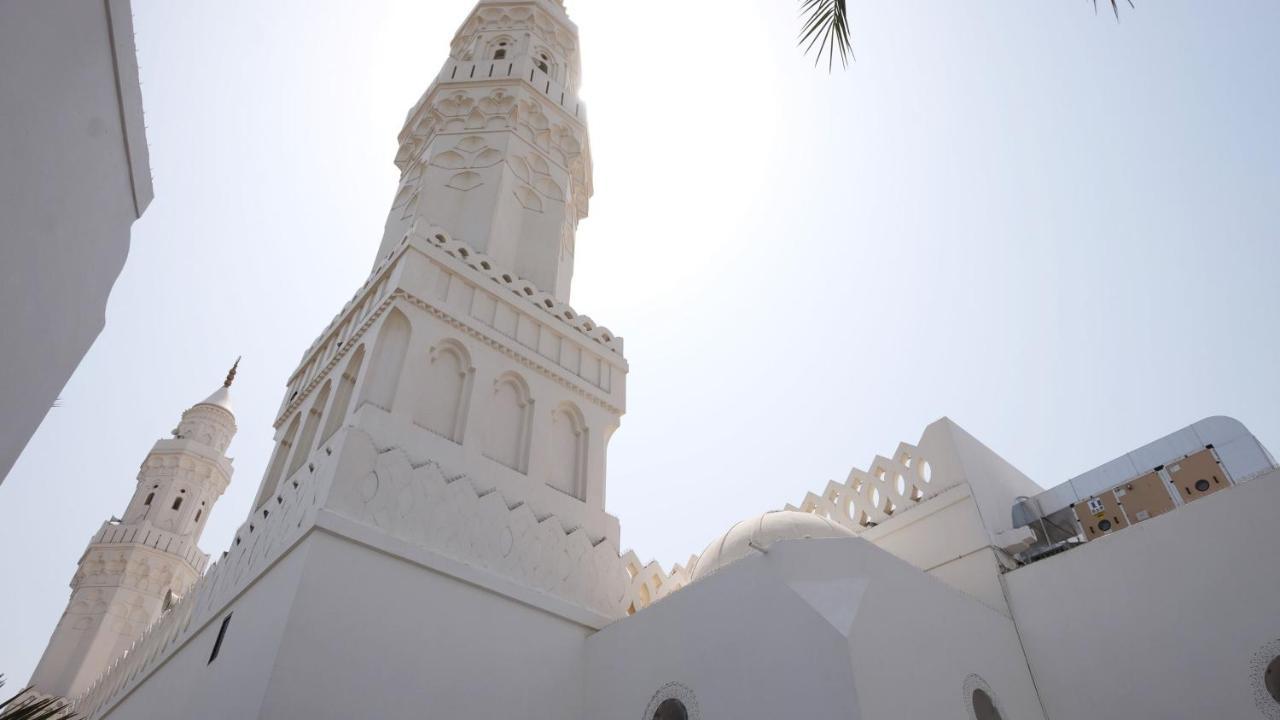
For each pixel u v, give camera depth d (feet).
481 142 67.10
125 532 107.65
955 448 52.54
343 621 34.60
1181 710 37.27
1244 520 38.52
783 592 34.09
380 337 47.11
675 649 38.09
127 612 101.04
